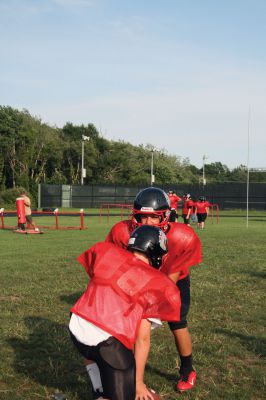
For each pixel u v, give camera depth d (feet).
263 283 29.32
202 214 75.56
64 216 112.68
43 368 15.75
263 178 177.88
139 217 12.80
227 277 31.09
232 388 14.39
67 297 25.26
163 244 11.02
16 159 185.57
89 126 233.76
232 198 151.94
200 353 17.02
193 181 259.39
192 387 14.29
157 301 10.44
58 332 19.30
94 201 156.87
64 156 209.36
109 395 10.02
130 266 10.68
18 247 47.83
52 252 43.68
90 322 10.31
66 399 13.52
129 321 10.28
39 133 204.03
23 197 65.26
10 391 14.08
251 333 19.60
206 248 46.55
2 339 18.49
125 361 10.12
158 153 246.27
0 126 183.73
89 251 11.45
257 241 53.83
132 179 217.56
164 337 19.02
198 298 25.22
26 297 25.20
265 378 15.06
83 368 15.75
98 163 214.90
